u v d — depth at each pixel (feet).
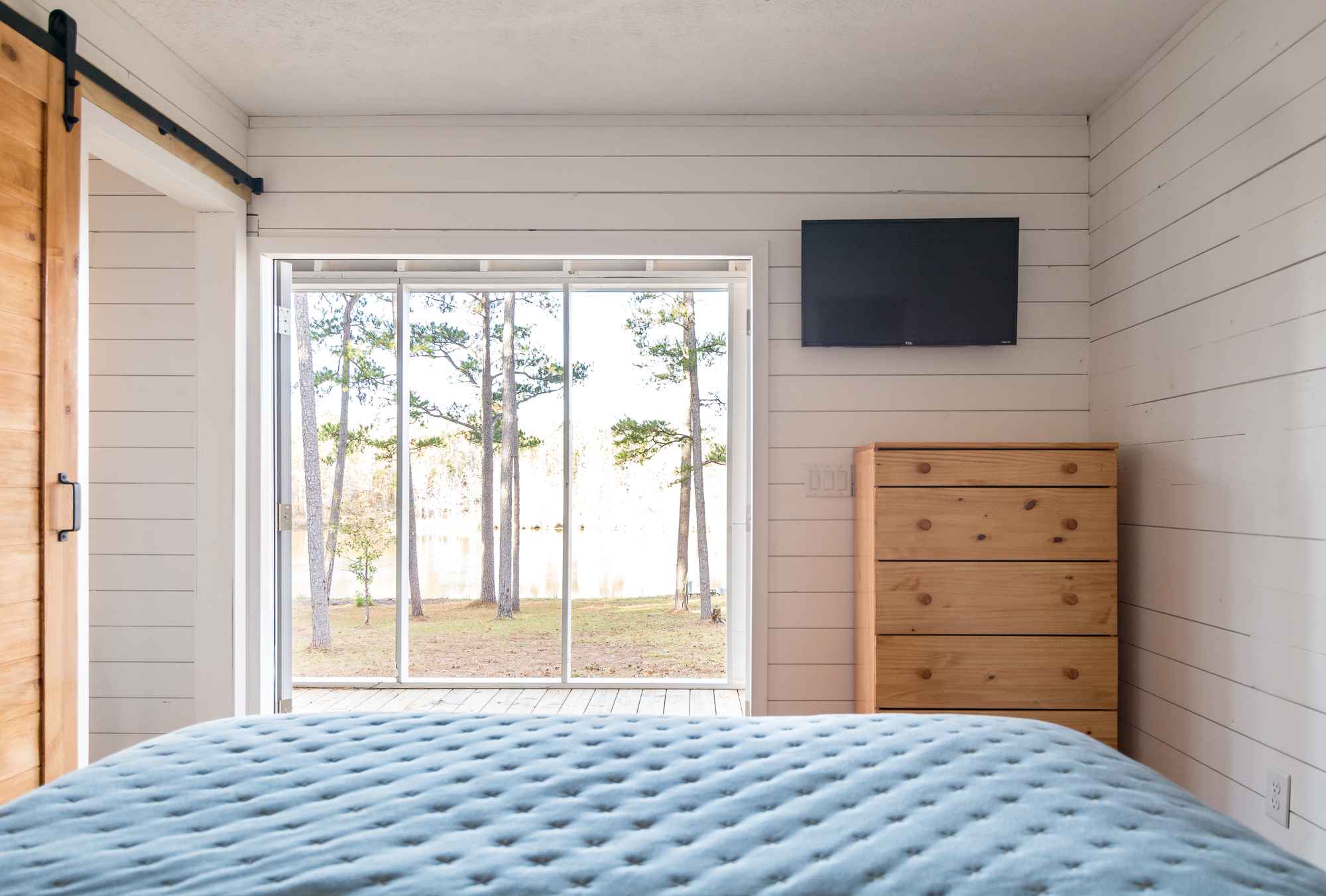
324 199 9.99
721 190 9.95
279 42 8.33
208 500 9.61
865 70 8.84
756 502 9.82
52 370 6.60
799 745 4.40
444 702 13.57
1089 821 3.43
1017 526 8.29
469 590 18.94
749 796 3.76
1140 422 8.56
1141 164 8.57
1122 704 8.97
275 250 9.95
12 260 6.25
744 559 14.35
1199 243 7.49
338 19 7.89
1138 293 8.61
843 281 9.68
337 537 17.34
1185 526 7.73
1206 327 7.39
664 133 9.96
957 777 3.91
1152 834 3.32
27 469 6.37
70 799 3.73
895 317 9.64
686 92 9.41
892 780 3.90
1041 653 8.26
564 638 14.34
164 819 3.55
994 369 9.78
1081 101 9.50
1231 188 7.02
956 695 8.28
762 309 9.88
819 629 9.72
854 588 9.69
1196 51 7.59
